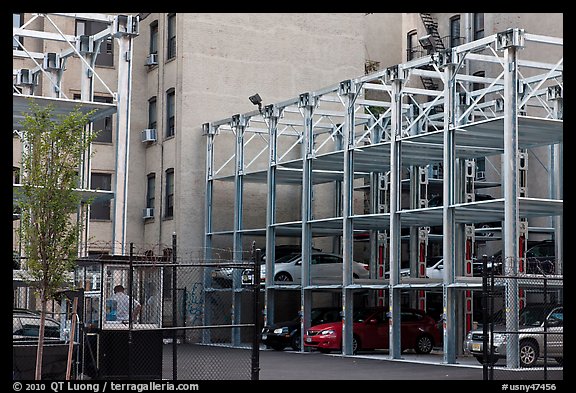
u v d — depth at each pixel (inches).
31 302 1091.9
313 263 1496.1
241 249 1471.5
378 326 1256.8
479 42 1048.2
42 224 669.9
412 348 1268.5
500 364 1089.4
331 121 1594.5
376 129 1496.1
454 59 1086.4
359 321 1250.0
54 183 672.4
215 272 1467.8
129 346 679.7
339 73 1705.2
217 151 1589.6
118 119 1151.0
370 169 1430.9
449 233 1077.8
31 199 678.5
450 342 1061.8
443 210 1087.6
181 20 1579.7
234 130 1507.1
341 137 1566.2
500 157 1755.7
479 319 1541.6
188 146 1560.0
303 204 1328.7
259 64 1635.1
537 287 1069.8
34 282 685.3
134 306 841.5
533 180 1686.8
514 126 998.4
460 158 1291.8
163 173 1599.4
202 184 1566.2
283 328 1328.7
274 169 1413.6
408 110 1469.0
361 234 1568.7
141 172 1648.6
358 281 1240.2
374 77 1221.1
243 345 1440.7
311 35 1688.0
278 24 1658.5
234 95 1609.3
